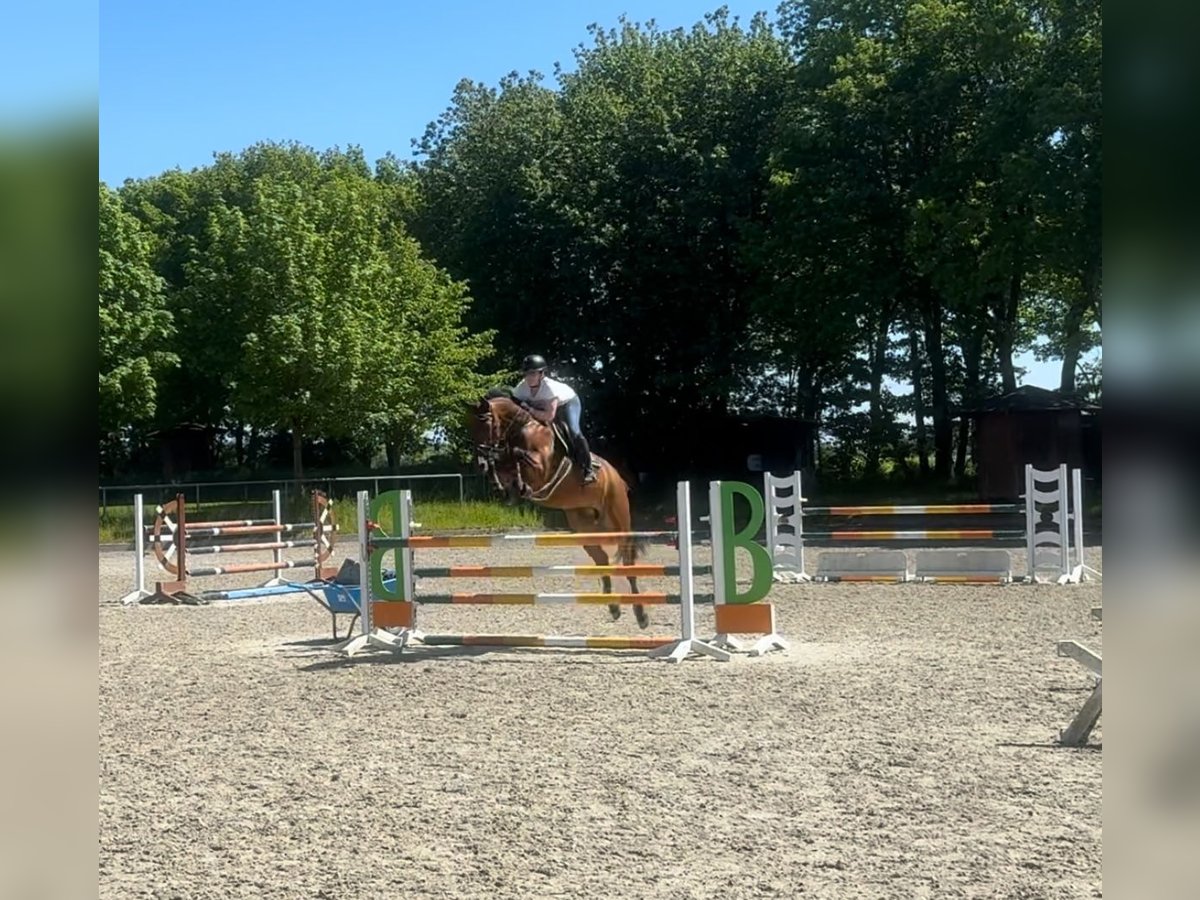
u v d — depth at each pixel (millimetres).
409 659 11430
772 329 40812
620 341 41031
